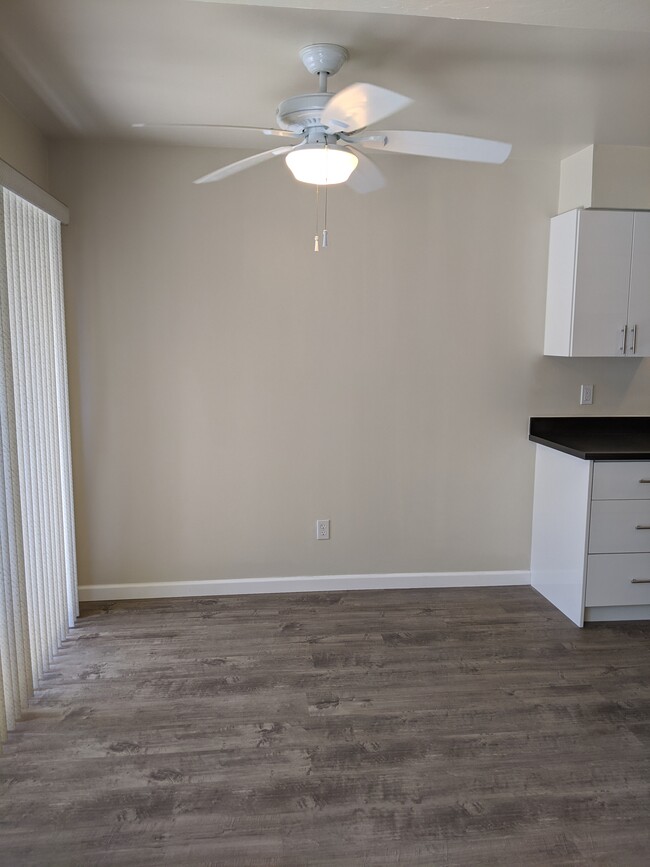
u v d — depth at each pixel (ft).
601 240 11.21
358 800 6.89
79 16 6.45
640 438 12.29
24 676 8.54
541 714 8.50
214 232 11.48
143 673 9.45
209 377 11.80
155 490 11.96
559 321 11.80
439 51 7.24
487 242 12.10
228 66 7.72
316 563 12.54
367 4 5.19
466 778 7.25
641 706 8.72
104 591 12.09
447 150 7.32
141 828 6.46
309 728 8.14
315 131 7.00
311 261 11.76
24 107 9.23
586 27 5.64
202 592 12.28
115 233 11.25
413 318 12.12
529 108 9.16
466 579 12.91
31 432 9.09
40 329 9.61
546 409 12.64
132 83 8.29
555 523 11.98
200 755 7.59
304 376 12.01
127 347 11.53
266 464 12.15
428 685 9.18
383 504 12.53
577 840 6.38
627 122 9.80
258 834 6.41
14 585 8.23
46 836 6.34
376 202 11.77
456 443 12.54
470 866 6.06
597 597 11.10
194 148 11.21
